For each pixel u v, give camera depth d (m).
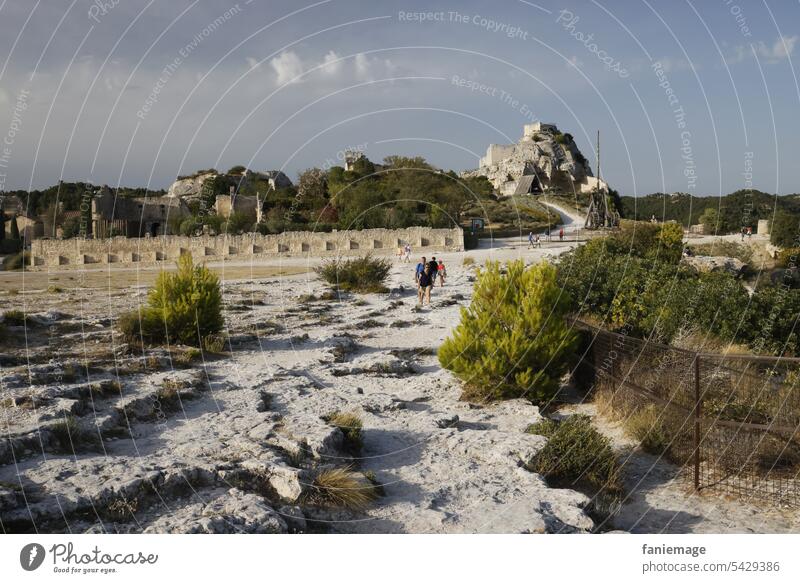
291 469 7.37
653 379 10.70
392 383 13.80
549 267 12.82
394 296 28.97
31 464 7.54
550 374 12.39
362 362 15.45
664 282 17.47
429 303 25.95
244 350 16.80
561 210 95.25
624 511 7.71
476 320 12.71
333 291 30.20
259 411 10.65
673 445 9.34
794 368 12.85
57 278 43.25
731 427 8.84
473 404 12.05
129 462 7.66
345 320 22.20
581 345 13.34
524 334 12.29
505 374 12.16
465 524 6.81
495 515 6.97
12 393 10.21
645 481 8.61
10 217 90.50
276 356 16.11
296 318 22.44
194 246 59.53
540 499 7.42
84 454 8.14
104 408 10.06
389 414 11.09
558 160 129.50
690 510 7.70
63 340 16.05
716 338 14.80
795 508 7.62
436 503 7.35
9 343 15.38
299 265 50.09
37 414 9.15
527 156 125.50
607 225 72.06
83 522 6.30
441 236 57.41
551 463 8.55
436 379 13.94
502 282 12.70
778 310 15.47
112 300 26.61
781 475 8.46
